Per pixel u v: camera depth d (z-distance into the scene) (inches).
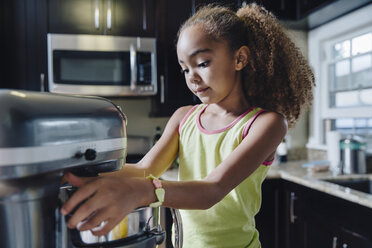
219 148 26.9
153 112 93.3
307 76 33.4
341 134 73.3
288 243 71.4
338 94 88.0
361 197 49.7
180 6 86.8
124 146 16.2
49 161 12.5
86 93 80.2
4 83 80.3
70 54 79.2
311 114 95.6
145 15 85.0
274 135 23.5
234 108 27.8
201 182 18.0
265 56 28.7
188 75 24.7
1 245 12.7
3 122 11.4
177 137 31.5
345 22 81.5
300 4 84.1
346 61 84.3
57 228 14.0
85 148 14.0
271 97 29.8
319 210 60.5
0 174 11.5
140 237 14.6
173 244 17.4
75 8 81.2
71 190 15.0
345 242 53.6
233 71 25.8
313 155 93.4
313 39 94.8
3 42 80.2
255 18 29.0
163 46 86.4
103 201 12.7
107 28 82.8
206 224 26.8
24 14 80.4
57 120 12.9
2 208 12.6
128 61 82.5
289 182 70.5
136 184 14.3
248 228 27.0
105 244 13.7
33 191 12.7
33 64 80.8
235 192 25.9
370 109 75.0
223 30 24.7
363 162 69.7
